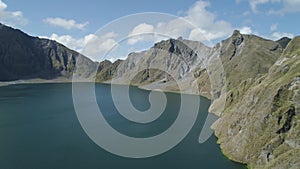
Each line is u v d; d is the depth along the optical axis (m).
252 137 119.44
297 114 112.12
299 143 100.00
